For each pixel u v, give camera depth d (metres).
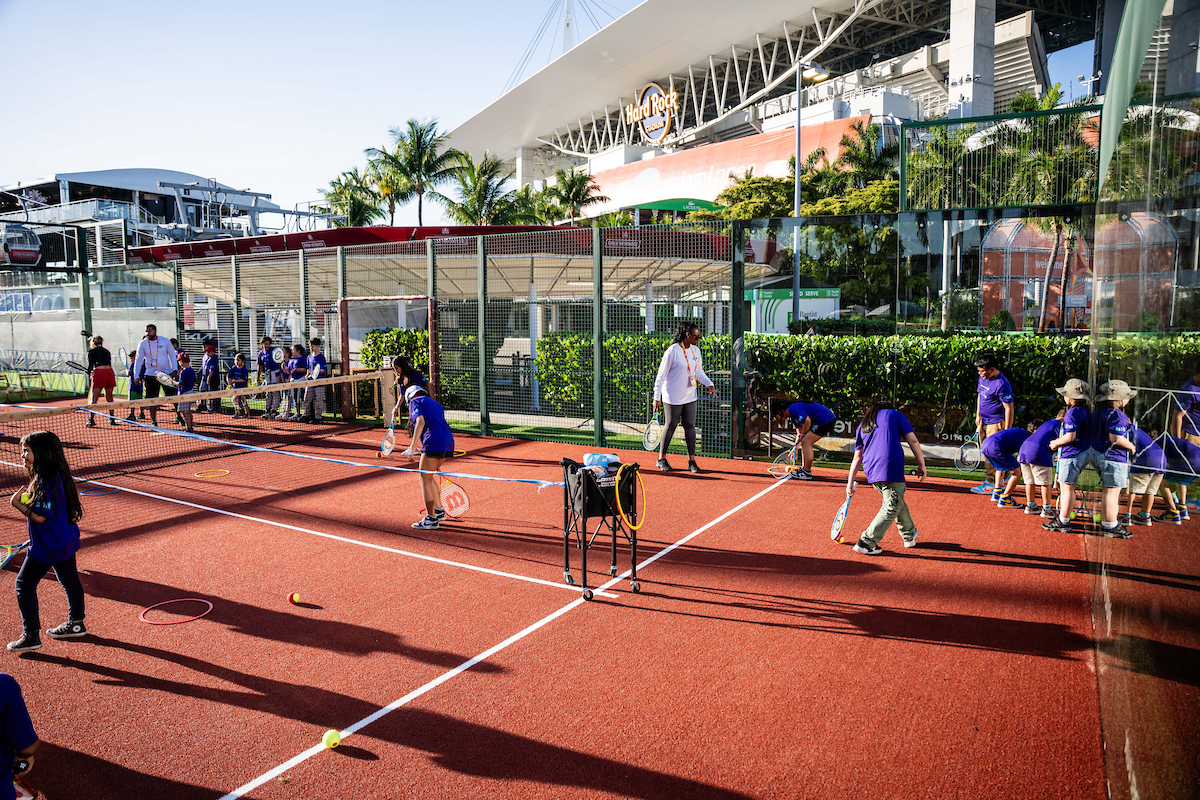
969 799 3.52
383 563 6.95
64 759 3.92
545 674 4.80
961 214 12.46
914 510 8.72
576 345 14.26
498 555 7.17
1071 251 21.50
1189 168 2.30
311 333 18.94
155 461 12.02
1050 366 11.33
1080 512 8.35
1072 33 84.81
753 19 75.31
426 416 7.93
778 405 12.73
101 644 5.28
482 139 121.00
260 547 7.46
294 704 4.46
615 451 12.57
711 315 13.68
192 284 21.27
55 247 35.03
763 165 59.41
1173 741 2.18
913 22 77.25
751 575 6.56
